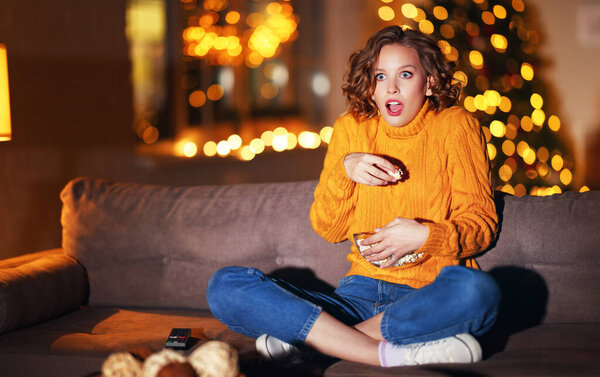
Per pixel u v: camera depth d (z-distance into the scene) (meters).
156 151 4.51
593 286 1.62
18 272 1.78
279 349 1.39
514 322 1.70
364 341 1.37
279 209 1.90
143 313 1.90
